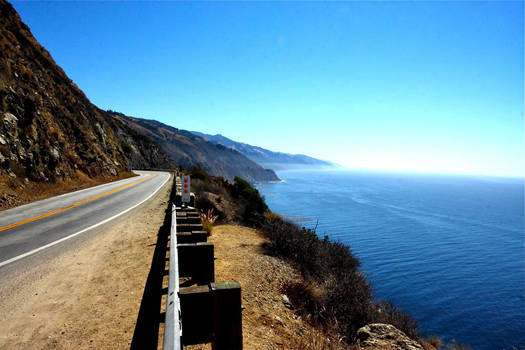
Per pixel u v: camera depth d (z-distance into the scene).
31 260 5.80
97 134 30.95
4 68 17.67
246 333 3.76
